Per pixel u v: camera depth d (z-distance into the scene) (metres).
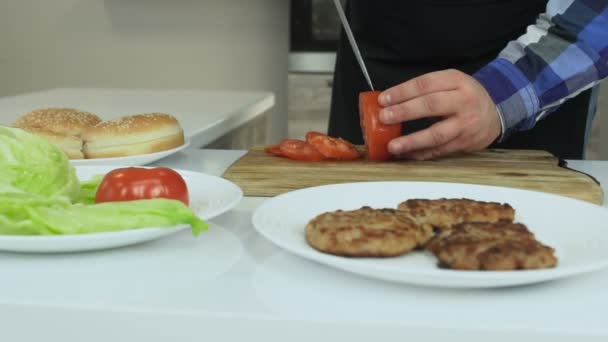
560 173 1.07
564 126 1.53
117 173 0.75
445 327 0.51
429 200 0.72
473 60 1.54
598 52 1.16
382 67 1.60
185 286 0.59
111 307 0.54
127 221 0.65
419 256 0.62
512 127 1.19
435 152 1.16
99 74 3.04
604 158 2.80
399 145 1.12
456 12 1.50
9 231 0.64
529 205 0.77
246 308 0.54
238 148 1.68
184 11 2.94
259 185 0.97
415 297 0.57
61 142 1.07
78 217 0.64
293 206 0.74
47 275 0.61
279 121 2.97
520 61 1.18
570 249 0.65
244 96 1.91
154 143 1.11
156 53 3.00
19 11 3.02
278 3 2.88
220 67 2.97
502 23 1.50
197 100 1.81
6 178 0.70
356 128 1.68
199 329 0.53
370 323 0.52
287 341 0.53
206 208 0.74
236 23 2.93
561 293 0.58
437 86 1.12
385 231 0.61
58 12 3.00
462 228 0.62
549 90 1.17
